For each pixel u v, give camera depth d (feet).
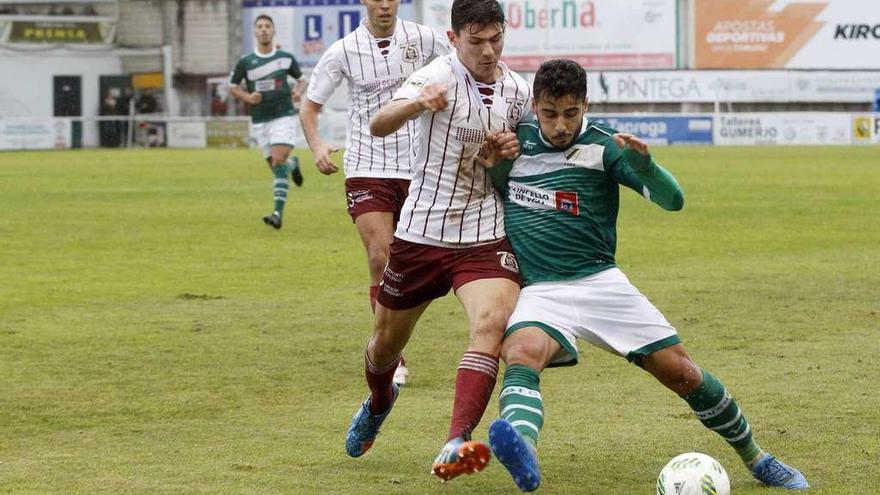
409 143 60.03
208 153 291.38
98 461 45.19
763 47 360.48
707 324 72.64
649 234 120.06
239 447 47.24
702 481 37.78
